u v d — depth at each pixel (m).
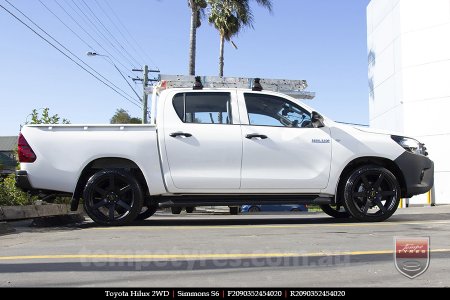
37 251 4.96
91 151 7.03
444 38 20.17
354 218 7.35
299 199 7.18
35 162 7.02
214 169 7.02
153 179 7.01
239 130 7.09
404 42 21.39
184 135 7.03
